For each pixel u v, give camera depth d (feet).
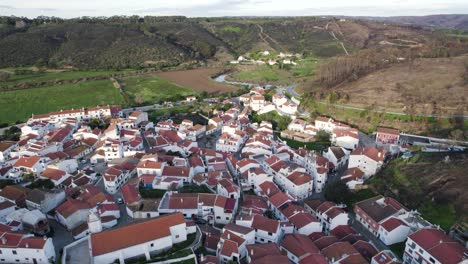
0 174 385.70
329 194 373.81
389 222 307.37
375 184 386.52
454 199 331.57
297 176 388.78
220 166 427.74
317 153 456.45
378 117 570.46
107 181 356.18
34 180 385.91
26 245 243.81
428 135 508.12
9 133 542.16
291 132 565.53
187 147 481.46
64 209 303.68
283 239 292.81
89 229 275.59
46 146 446.60
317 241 289.33
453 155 419.54
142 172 381.40
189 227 282.77
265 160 435.12
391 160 431.43
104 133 502.38
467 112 536.01
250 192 382.01
